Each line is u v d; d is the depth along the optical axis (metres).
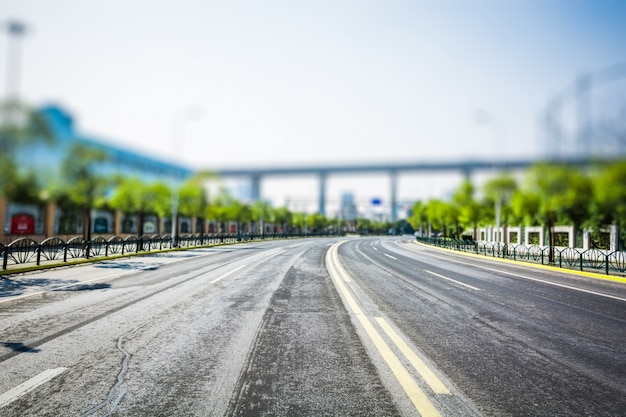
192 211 35.94
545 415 3.42
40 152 16.64
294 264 18.20
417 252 32.12
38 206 25.75
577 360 4.86
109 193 28.08
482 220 35.66
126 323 6.49
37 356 4.79
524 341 5.68
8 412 3.36
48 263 15.75
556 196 19.58
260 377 4.18
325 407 3.50
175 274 13.65
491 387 3.98
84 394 3.73
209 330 6.08
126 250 24.42
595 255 19.39
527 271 16.80
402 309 7.91
